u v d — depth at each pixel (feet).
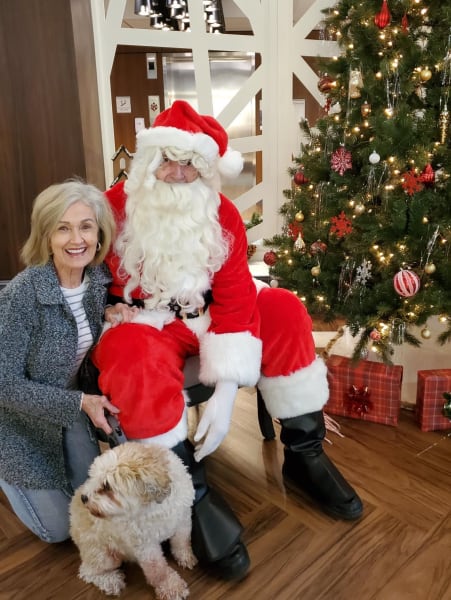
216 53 13.98
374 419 6.32
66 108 8.30
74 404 3.80
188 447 4.26
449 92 5.82
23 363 3.84
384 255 6.18
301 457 4.88
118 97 15.85
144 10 10.46
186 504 3.84
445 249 5.91
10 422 4.07
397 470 5.42
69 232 3.74
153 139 4.19
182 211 4.29
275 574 4.16
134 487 3.34
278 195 11.60
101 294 4.17
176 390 4.04
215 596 3.97
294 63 10.75
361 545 4.42
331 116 7.27
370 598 3.92
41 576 4.22
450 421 6.13
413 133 5.86
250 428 6.25
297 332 4.60
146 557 3.78
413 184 5.74
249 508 4.89
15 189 8.64
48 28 7.93
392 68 5.97
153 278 4.39
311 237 7.29
